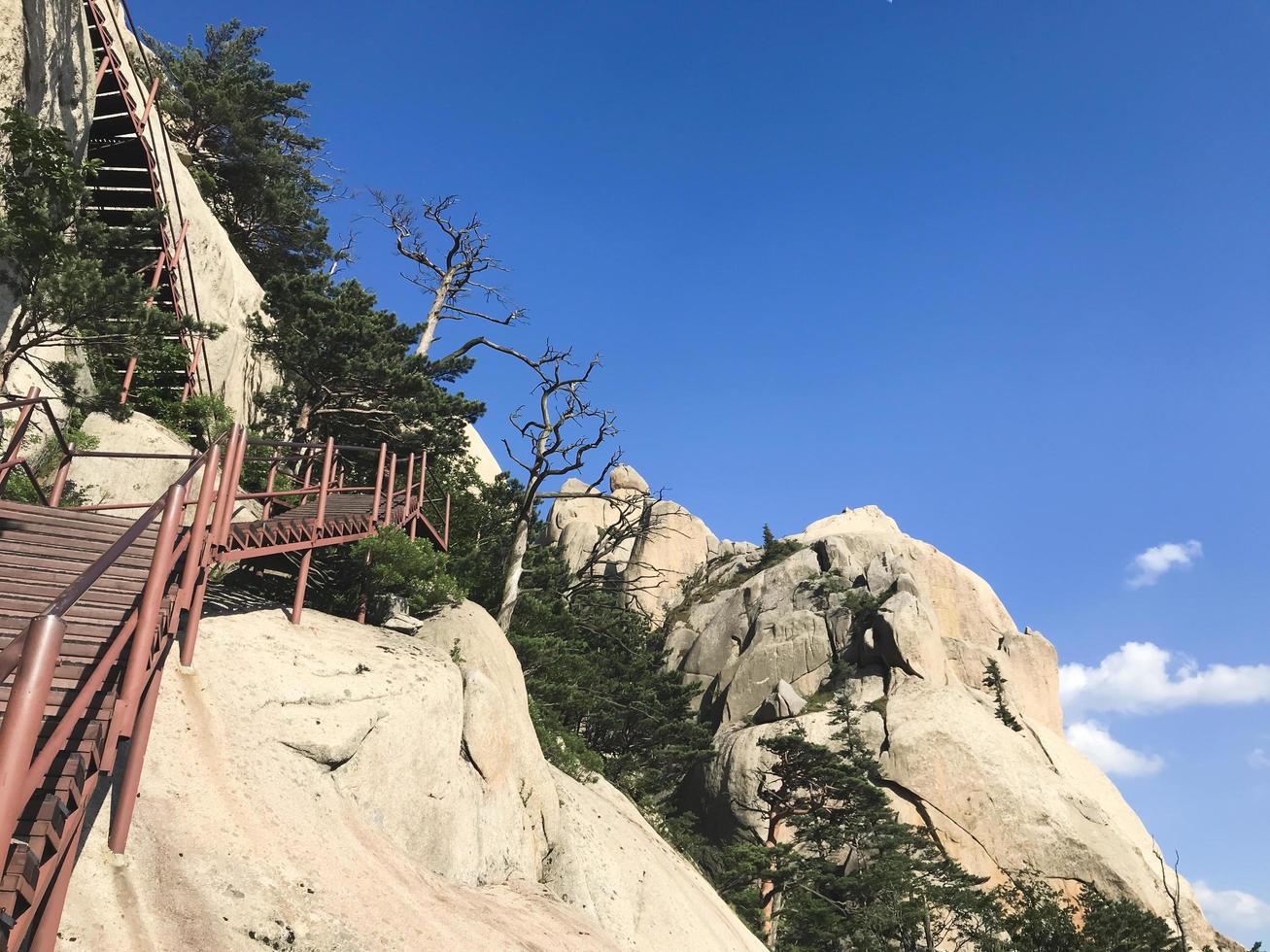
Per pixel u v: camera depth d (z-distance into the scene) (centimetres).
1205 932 5162
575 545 8531
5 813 374
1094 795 5712
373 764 1292
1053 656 7238
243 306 3172
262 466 2450
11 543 977
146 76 3077
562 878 1731
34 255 1314
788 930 4006
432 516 3434
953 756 5450
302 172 4791
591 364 3584
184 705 1115
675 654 7412
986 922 3938
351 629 1566
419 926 1106
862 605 6675
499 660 1995
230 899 952
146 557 1038
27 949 702
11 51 1666
